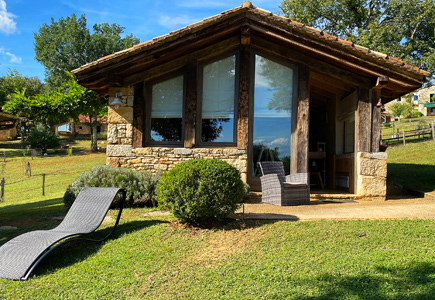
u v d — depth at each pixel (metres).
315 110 13.12
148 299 3.23
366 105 7.82
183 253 4.21
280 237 4.57
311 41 7.23
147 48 7.30
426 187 9.06
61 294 3.33
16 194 14.25
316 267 3.68
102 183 6.80
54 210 7.04
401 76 7.30
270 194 7.05
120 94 8.11
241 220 5.31
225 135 8.06
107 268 3.87
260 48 8.02
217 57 8.16
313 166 11.52
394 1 21.33
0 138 41.34
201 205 4.83
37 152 28.36
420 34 22.91
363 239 4.42
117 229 5.14
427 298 2.91
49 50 38.16
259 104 8.17
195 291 3.33
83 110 20.19
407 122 31.80
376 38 19.98
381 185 7.73
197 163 5.10
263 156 8.09
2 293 3.34
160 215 5.96
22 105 19.64
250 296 3.18
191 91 8.00
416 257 3.79
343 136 10.05
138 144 8.02
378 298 2.97
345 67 7.76
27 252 3.87
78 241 4.73
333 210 6.09
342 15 22.64
